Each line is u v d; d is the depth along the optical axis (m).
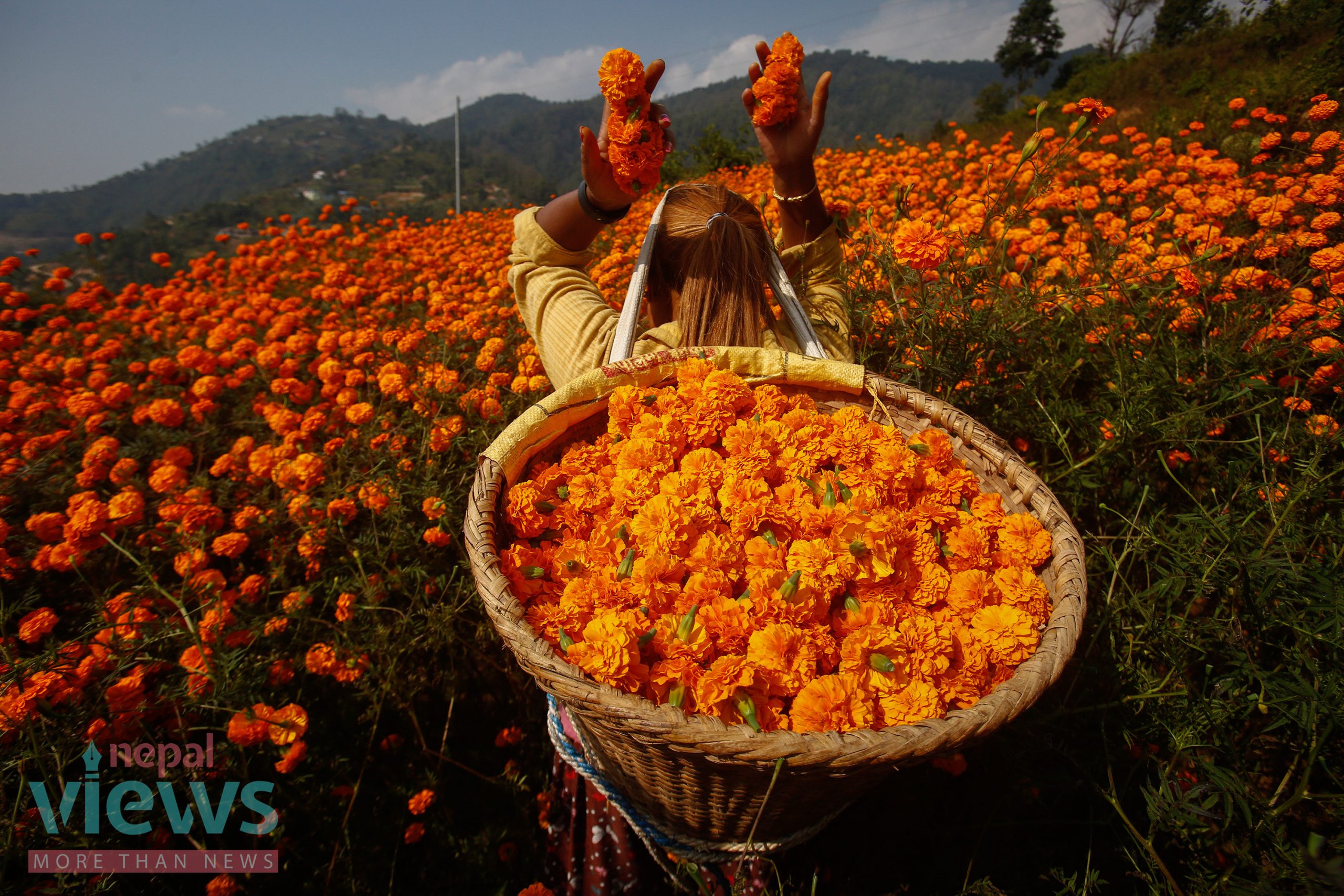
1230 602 1.69
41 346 4.59
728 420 1.42
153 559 2.49
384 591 2.12
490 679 2.25
